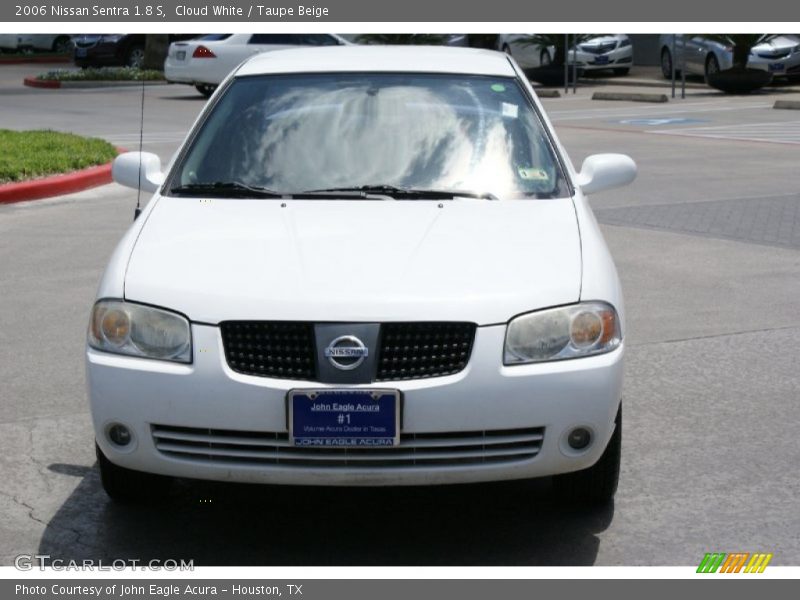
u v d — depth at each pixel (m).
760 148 16.69
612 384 4.24
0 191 12.15
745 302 8.09
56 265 9.23
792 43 26.98
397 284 4.25
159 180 5.61
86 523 4.69
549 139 5.52
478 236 4.65
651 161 15.42
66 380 6.50
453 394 4.09
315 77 5.85
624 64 30.75
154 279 4.36
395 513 4.80
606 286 4.42
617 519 4.71
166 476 4.68
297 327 4.15
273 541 4.55
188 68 26.36
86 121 21.64
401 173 5.25
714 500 4.88
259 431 4.12
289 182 5.23
